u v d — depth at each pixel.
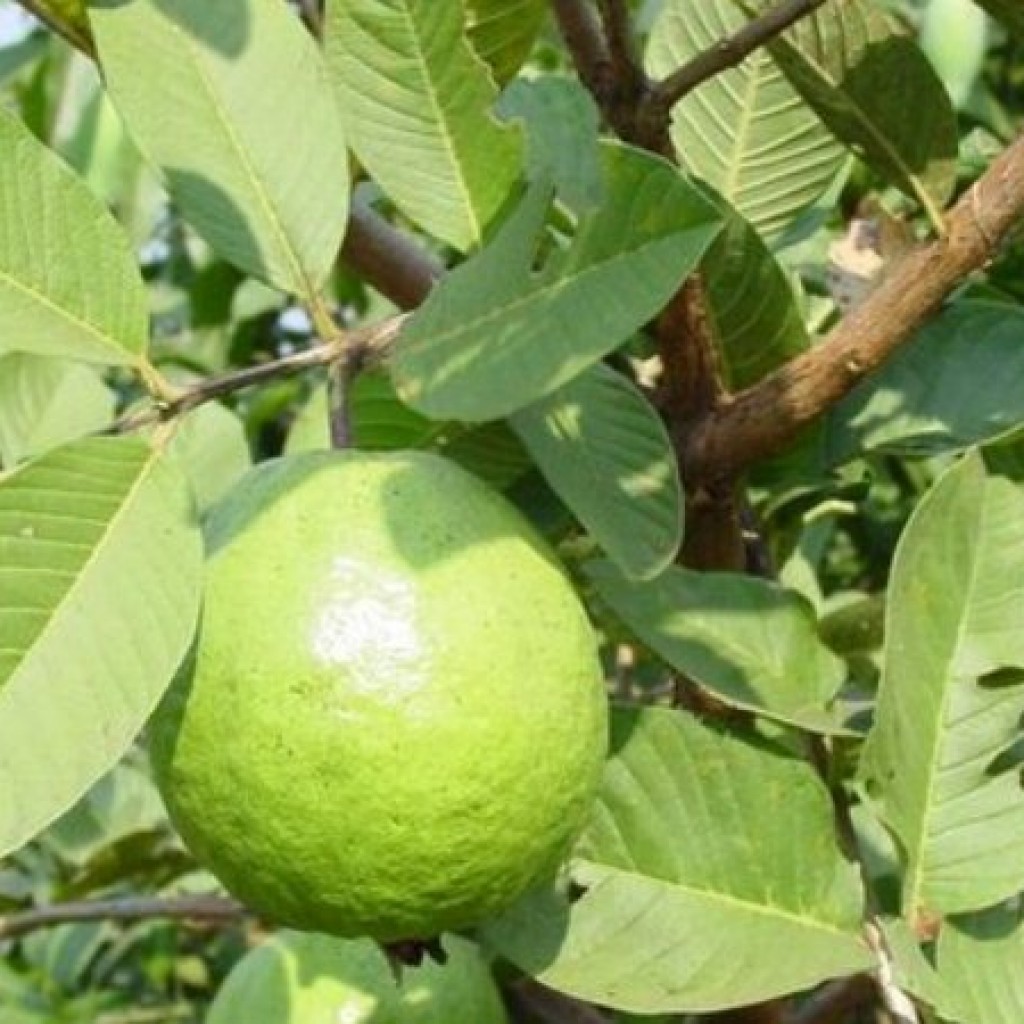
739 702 0.72
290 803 0.63
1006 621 0.73
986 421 0.79
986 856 0.72
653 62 0.87
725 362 0.78
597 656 0.67
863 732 0.78
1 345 0.66
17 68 1.21
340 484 0.65
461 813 0.63
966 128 1.15
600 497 0.67
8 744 0.62
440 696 0.63
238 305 1.41
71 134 1.34
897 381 0.79
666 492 0.68
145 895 1.09
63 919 0.93
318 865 0.64
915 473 1.07
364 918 0.64
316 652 0.63
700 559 0.76
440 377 0.63
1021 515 0.73
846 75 0.75
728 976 0.71
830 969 0.71
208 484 0.88
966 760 0.73
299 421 0.87
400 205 0.69
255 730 0.63
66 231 0.67
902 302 0.71
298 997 0.83
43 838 1.13
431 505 0.65
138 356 0.67
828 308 0.92
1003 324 0.80
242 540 0.65
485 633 0.64
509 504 0.67
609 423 0.69
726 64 0.71
